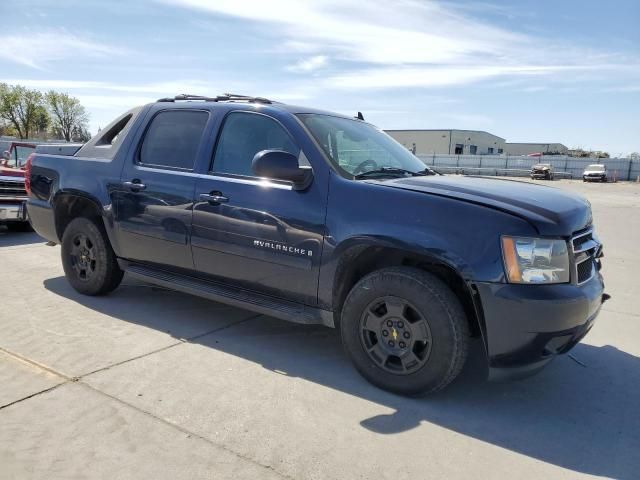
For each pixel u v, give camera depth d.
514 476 2.54
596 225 13.13
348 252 3.36
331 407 3.12
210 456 2.57
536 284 2.91
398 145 4.64
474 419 3.07
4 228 9.67
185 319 4.58
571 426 3.03
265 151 3.41
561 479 2.53
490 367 3.04
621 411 3.24
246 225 3.75
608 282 6.69
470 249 2.96
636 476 2.57
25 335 4.04
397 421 3.00
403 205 3.19
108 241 4.83
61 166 5.06
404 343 3.22
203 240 4.00
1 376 3.32
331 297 3.48
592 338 4.55
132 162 4.54
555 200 3.33
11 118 64.31
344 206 3.36
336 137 3.88
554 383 3.61
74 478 2.36
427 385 3.16
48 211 5.17
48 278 5.79
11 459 2.48
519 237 2.91
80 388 3.21
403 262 3.46
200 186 4.02
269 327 4.46
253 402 3.14
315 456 2.61
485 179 4.05
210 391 3.25
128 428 2.79
